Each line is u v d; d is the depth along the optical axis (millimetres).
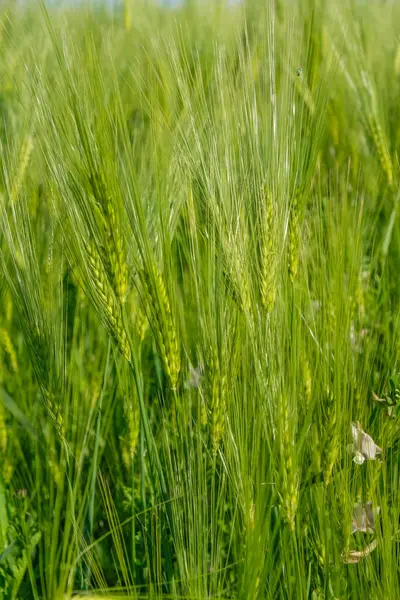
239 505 931
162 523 964
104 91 934
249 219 923
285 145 940
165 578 952
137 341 985
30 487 1082
